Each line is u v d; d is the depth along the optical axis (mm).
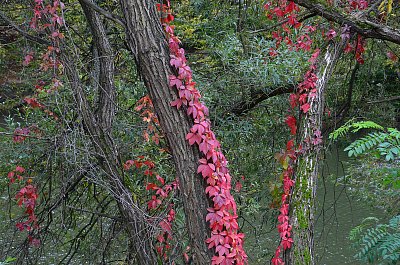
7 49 7355
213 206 4324
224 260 4262
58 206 6625
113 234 6668
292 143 5148
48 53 5617
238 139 7055
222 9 7746
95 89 6230
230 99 7039
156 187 5742
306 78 5250
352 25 5520
